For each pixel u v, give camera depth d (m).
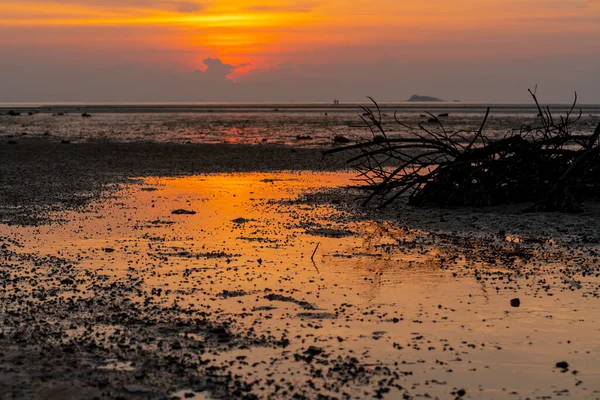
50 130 61.19
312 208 17.50
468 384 6.41
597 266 11.01
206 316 8.44
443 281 10.16
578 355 7.12
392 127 65.00
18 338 7.56
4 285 9.90
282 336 7.71
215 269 10.96
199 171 27.06
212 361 6.94
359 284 10.00
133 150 37.34
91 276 10.46
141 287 9.81
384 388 6.32
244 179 24.38
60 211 17.00
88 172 26.67
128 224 15.16
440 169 17.53
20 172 26.67
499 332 7.84
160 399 6.03
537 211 16.27
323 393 6.20
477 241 13.16
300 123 77.19
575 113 124.00
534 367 6.81
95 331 7.84
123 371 6.64
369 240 13.37
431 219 15.68
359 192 20.61
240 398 6.08
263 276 10.49
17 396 6.03
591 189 17.03
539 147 17.69
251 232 14.21
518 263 11.28
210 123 78.06
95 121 84.44
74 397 6.03
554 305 8.88
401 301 9.11
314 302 9.06
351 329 7.96
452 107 195.00
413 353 7.19
